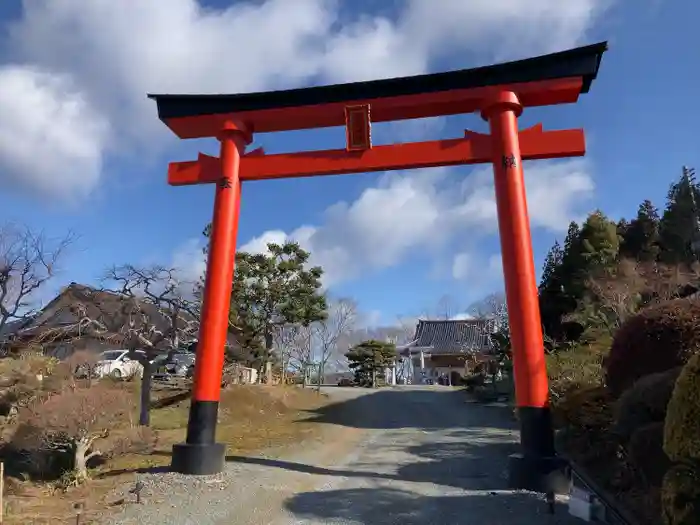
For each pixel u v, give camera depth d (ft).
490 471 31.01
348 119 33.37
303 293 83.92
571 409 30.63
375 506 24.23
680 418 14.90
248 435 47.62
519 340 28.25
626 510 21.13
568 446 33.58
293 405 70.69
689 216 68.33
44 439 31.42
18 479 30.14
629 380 26.91
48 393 37.47
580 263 68.59
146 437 37.14
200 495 26.22
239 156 34.96
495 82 31.45
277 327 88.79
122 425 37.50
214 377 31.86
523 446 27.40
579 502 21.59
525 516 22.12
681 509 14.56
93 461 34.94
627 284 51.83
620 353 27.66
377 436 47.85
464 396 82.94
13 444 32.83
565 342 60.80
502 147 30.83
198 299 53.98
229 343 85.05
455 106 32.96
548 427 27.22
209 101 35.09
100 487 28.53
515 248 29.19
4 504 25.20
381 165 33.04
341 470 32.24
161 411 58.65
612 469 26.08
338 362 149.89
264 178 34.91
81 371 53.52
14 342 58.49
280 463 34.04
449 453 37.86
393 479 29.58
